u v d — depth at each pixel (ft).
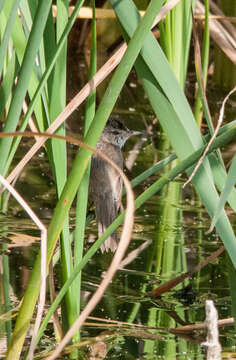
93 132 20.66
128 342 25.77
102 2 59.21
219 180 21.91
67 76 62.44
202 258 34.01
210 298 29.91
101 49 63.41
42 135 18.34
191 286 30.55
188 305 29.37
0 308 27.89
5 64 32.81
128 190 17.17
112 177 32.71
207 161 21.57
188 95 60.95
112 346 25.40
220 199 19.70
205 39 46.50
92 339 25.93
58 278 31.30
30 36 20.68
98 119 20.61
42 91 23.17
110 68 22.94
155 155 49.57
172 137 21.59
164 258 33.99
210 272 32.78
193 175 20.29
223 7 55.11
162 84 21.40
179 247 35.29
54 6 45.52
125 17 21.61
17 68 23.57
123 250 16.99
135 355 24.58
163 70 21.44
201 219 39.19
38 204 40.22
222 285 31.35
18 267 31.86
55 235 21.12
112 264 17.04
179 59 47.44
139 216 39.55
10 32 20.67
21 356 24.36
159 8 20.08
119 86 20.48
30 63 20.88
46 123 23.80
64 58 23.11
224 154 48.73
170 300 29.86
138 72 22.08
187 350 25.02
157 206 41.27
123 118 56.80
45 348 25.07
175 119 21.58
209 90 61.41
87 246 35.06
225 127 22.18
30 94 23.16
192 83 63.82
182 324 27.37
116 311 28.48
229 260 23.67
